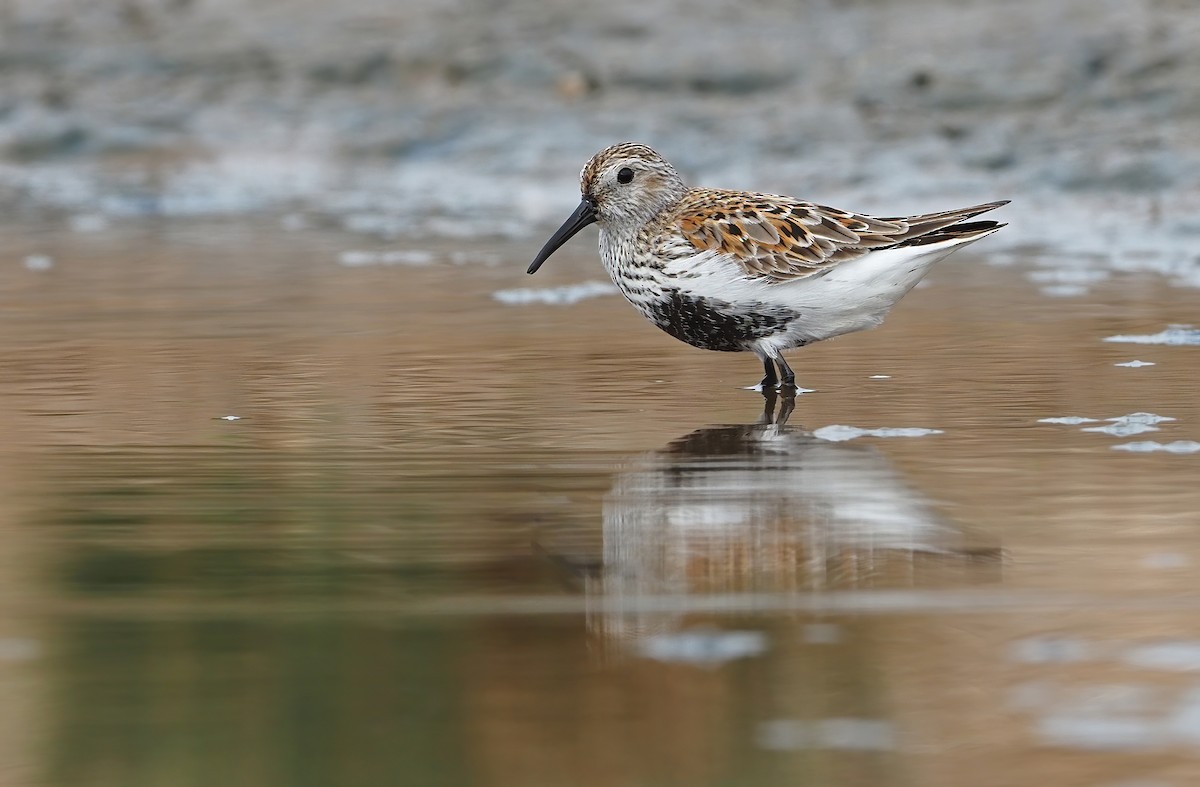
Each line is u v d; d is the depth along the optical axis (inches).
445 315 600.1
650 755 213.9
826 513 336.5
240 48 1087.6
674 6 1050.1
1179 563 295.6
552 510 341.4
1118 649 251.4
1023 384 471.5
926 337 548.4
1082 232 775.1
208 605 278.4
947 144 871.7
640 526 327.9
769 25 1016.9
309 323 582.2
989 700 231.9
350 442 407.2
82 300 629.6
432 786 205.6
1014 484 358.0
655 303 504.7
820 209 489.7
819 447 399.5
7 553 309.4
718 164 888.3
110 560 304.3
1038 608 271.7
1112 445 394.0
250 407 448.5
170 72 1076.5
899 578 291.0
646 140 922.1
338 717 227.6
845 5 1029.8
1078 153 840.9
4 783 208.1
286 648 255.9
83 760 214.2
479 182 952.9
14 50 1095.0
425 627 266.5
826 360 516.4
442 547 313.3
